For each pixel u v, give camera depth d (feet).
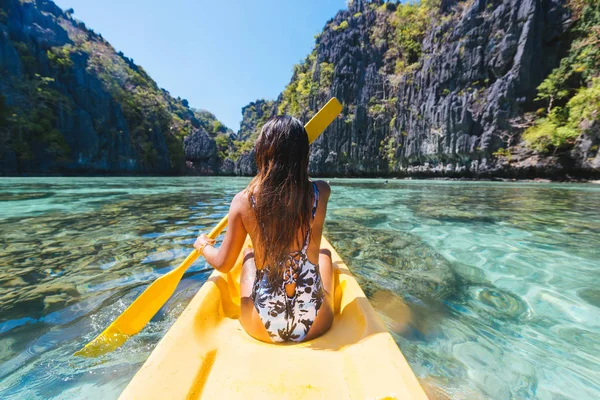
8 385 4.22
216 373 3.34
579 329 5.84
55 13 175.94
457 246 11.64
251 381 3.20
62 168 113.70
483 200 28.48
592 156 70.85
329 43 131.03
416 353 5.09
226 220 6.29
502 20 86.33
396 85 114.52
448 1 107.55
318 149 122.21
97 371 4.53
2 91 103.65
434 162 100.37
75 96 123.85
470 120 89.51
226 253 4.16
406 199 29.30
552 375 4.56
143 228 14.30
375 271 8.96
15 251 10.44
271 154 3.75
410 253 10.75
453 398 4.11
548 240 12.69
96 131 126.72
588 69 75.87
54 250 10.55
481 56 89.76
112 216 17.75
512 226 15.56
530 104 84.69
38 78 113.91
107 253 10.26
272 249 3.81
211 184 58.34
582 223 16.48
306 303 4.03
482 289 7.70
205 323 4.25
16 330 5.59
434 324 6.03
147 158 149.28
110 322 5.91
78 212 19.22
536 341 5.46
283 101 175.94
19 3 127.54
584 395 4.17
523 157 82.23
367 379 3.16
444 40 101.19
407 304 6.89
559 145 75.25
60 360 4.77
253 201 3.79
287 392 3.06
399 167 109.70
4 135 99.60
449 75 94.27
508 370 4.67
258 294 4.06
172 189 42.06
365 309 4.53
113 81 148.77
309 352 3.67
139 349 5.08
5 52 106.73
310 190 4.01
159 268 8.86
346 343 3.91
